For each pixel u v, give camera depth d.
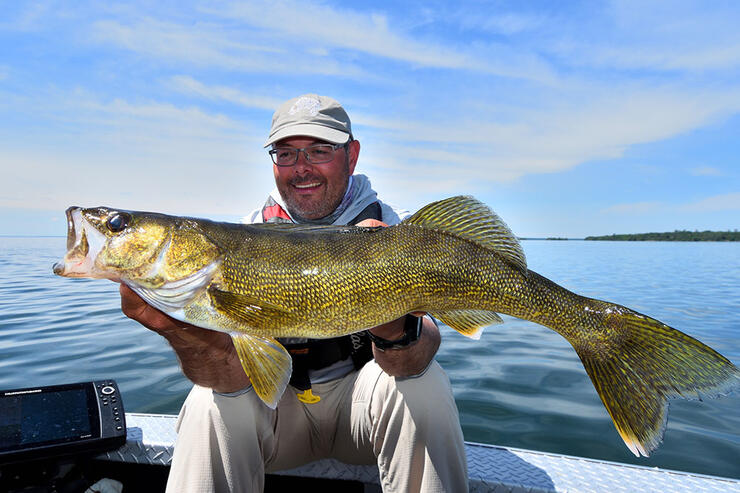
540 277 0.56
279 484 0.64
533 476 0.57
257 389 0.50
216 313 0.52
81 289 2.97
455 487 0.52
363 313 0.53
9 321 1.89
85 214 0.53
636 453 0.51
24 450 0.53
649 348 0.52
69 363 1.30
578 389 1.10
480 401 1.03
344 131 0.72
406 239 0.55
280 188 0.73
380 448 0.55
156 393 1.07
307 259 0.54
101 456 0.63
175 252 0.53
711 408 1.02
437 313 0.55
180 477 0.51
